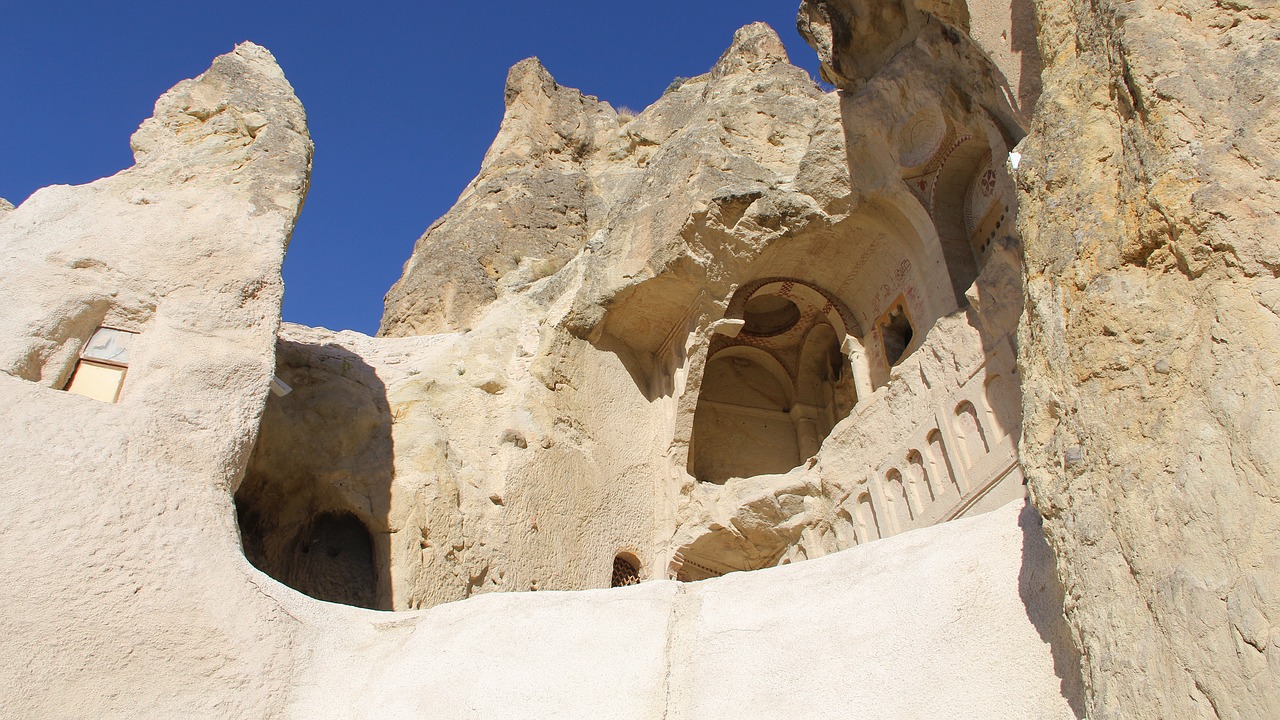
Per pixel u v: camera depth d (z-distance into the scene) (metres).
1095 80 6.41
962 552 6.39
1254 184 5.07
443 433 13.96
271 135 11.45
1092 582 5.00
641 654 6.53
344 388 13.41
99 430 7.81
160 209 10.09
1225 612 4.25
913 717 5.55
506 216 20.77
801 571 6.95
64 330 8.66
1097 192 6.00
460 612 7.41
